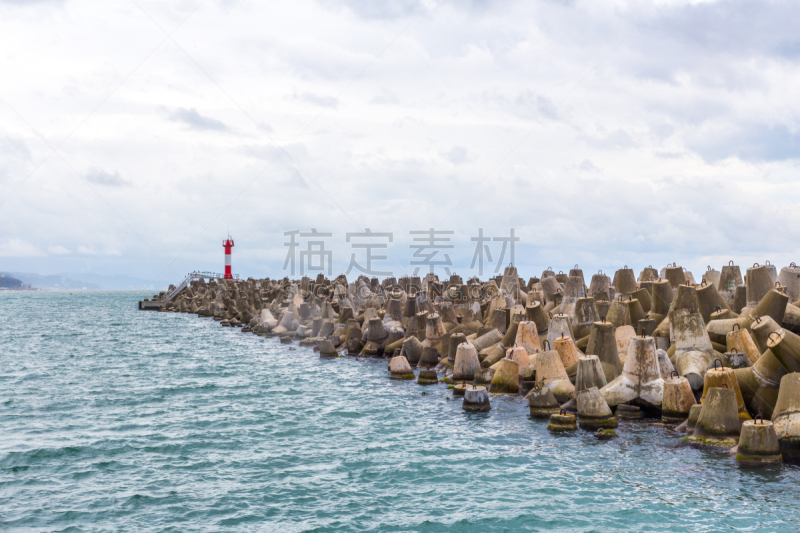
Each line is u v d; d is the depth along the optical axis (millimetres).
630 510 15250
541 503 15852
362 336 43312
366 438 22016
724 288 31422
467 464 18859
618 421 21875
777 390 19250
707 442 18953
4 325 81750
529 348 29031
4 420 25203
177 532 14570
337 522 15047
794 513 14695
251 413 26375
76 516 15461
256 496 16719
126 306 150875
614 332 25625
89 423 24719
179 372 38531
